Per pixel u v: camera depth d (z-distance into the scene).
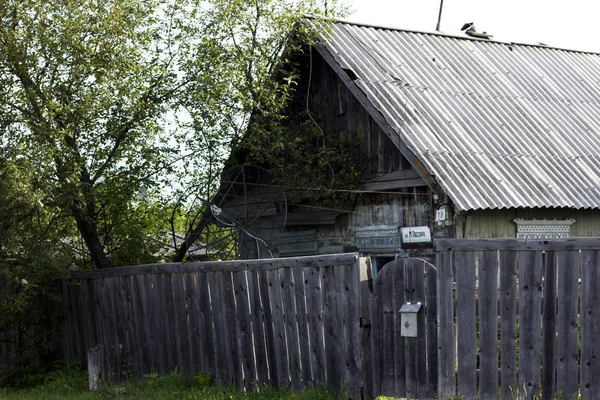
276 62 14.61
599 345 7.33
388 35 15.84
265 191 15.65
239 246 15.57
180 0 14.58
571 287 7.47
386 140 13.52
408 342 8.48
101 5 13.26
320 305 9.18
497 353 7.85
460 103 14.14
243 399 9.42
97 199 13.86
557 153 13.73
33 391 11.80
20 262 12.44
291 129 14.88
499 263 7.83
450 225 12.02
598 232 13.61
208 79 13.85
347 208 14.20
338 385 8.98
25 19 12.65
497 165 12.66
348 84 13.61
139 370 11.99
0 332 13.44
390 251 13.30
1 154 11.75
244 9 14.56
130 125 13.91
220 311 10.50
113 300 12.56
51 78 13.02
